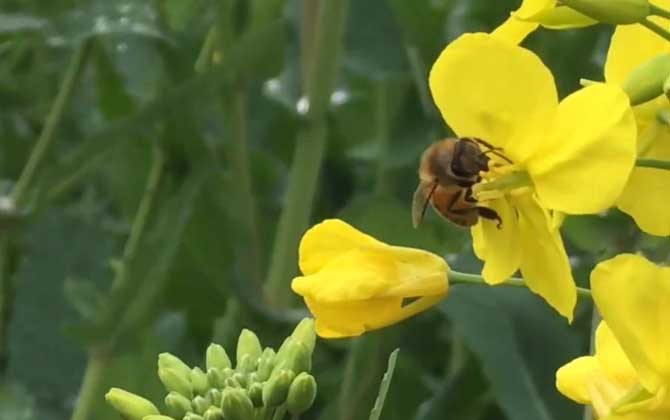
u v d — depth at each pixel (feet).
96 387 1.10
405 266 0.72
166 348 1.15
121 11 1.16
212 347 0.80
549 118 0.67
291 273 1.16
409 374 1.14
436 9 1.21
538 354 1.03
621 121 0.65
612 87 0.65
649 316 0.65
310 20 1.16
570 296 0.67
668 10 0.71
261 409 0.76
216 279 1.16
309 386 0.75
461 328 1.03
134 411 0.77
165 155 1.16
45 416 1.20
